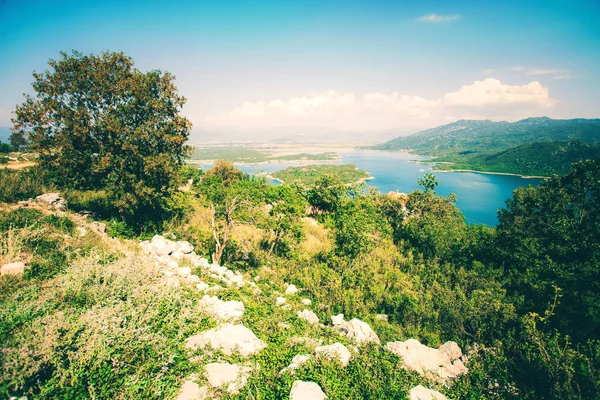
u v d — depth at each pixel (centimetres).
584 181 1877
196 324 904
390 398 770
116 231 1606
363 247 2066
